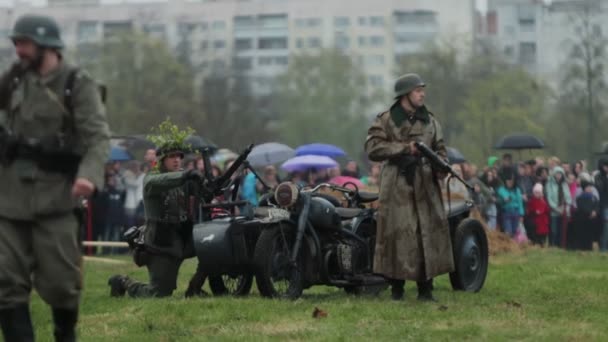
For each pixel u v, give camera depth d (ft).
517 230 140.77
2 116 41.14
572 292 70.54
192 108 404.16
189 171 67.92
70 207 40.91
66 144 40.75
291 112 453.99
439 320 56.24
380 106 465.06
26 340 40.55
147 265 71.15
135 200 129.70
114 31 407.03
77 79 41.14
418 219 64.49
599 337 50.78
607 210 147.74
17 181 40.52
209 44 453.99
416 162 64.54
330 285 68.23
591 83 374.63
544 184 145.07
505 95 397.80
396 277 64.28
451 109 410.72
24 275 40.88
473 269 72.23
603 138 376.07
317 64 458.91
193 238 66.33
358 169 140.87
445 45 420.36
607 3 373.61
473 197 127.34
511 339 50.70
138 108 393.91
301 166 142.10
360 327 53.67
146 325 55.42
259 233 67.82
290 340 50.26
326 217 67.62
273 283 66.23
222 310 60.18
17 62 41.19
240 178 72.95
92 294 74.49
